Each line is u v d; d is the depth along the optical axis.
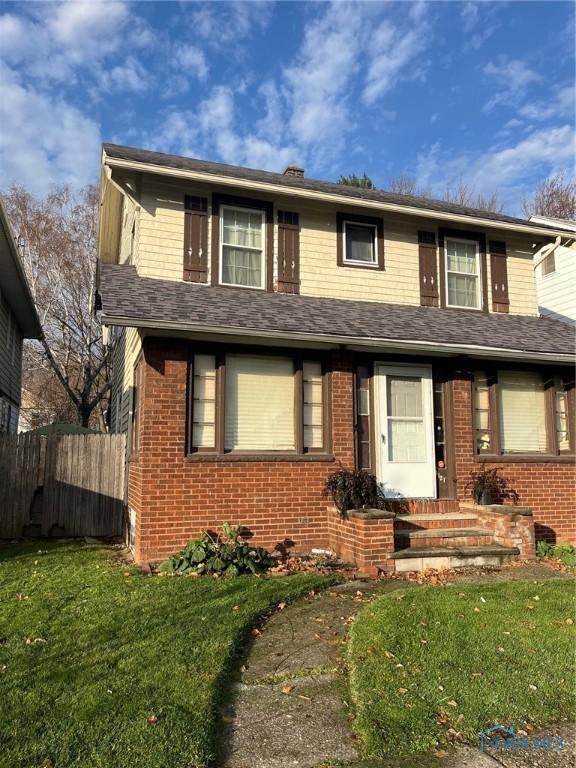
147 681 3.76
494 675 3.95
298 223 9.88
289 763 2.97
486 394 9.36
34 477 10.59
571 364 9.72
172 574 6.66
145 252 8.93
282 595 5.77
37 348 26.45
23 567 7.36
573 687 3.80
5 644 4.45
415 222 10.66
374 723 3.31
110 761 2.86
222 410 7.82
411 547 7.41
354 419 8.45
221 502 7.59
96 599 5.63
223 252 9.38
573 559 7.58
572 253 15.67
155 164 8.73
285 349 8.27
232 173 9.69
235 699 3.68
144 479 7.28
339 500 7.63
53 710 3.36
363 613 5.25
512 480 9.09
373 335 8.13
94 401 23.34
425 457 8.88
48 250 24.12
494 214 11.37
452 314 10.29
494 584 6.30
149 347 7.51
